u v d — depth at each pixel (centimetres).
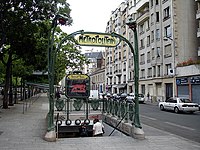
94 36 998
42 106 2652
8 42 1955
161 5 4156
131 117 1084
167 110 2580
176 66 3628
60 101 1731
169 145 859
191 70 3231
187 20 3775
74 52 3919
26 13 1806
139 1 5150
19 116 1703
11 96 2661
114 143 875
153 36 4444
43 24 1989
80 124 1409
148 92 4644
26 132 1080
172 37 3744
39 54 2214
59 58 3784
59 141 899
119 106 1294
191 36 3762
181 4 3784
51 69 965
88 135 1388
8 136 988
